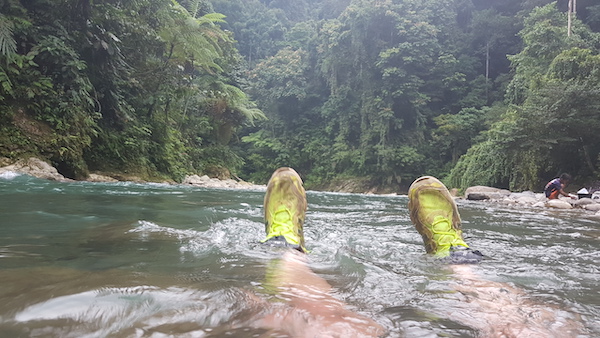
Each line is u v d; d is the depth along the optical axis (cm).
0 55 522
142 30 795
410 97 2395
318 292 79
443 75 2530
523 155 1076
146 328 55
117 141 711
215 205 296
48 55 578
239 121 1554
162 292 69
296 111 2944
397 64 2420
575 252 150
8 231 141
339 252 134
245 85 2159
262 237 156
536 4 2733
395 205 420
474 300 81
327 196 636
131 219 188
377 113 2389
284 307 66
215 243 135
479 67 2780
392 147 2328
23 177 430
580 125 969
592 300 84
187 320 58
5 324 52
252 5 4100
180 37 920
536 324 67
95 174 650
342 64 2616
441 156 2341
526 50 1546
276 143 2766
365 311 70
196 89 1007
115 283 73
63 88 596
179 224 184
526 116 1038
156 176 788
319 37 2841
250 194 481
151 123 863
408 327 63
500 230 222
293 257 116
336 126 2738
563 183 644
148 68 902
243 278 86
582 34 1638
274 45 3725
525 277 105
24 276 76
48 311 57
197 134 1392
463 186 1370
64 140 564
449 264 122
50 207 215
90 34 660
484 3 3102
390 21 2459
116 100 717
